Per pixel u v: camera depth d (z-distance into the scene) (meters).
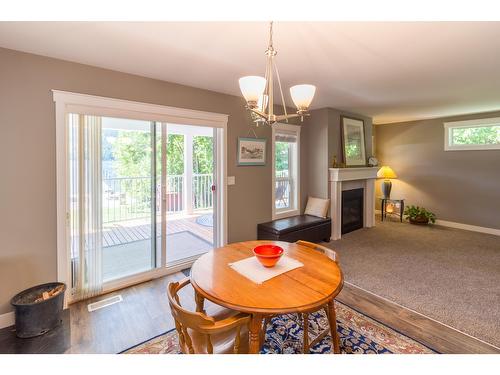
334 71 2.60
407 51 2.14
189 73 2.64
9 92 2.06
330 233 4.34
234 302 1.22
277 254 1.63
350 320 2.16
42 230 2.24
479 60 2.33
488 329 2.03
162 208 3.05
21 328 1.93
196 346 1.32
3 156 2.06
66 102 2.29
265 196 3.97
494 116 4.70
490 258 3.53
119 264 3.04
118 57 2.24
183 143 5.73
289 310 1.17
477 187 4.95
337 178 4.37
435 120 5.46
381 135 6.37
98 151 2.52
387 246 4.05
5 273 2.10
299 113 1.58
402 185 6.05
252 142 3.75
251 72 2.61
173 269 3.14
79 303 2.44
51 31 1.80
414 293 2.60
